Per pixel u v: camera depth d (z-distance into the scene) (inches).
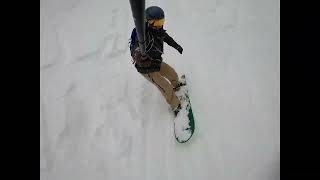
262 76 155.2
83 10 183.2
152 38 120.7
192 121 140.2
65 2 185.0
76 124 149.4
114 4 183.2
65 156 142.5
